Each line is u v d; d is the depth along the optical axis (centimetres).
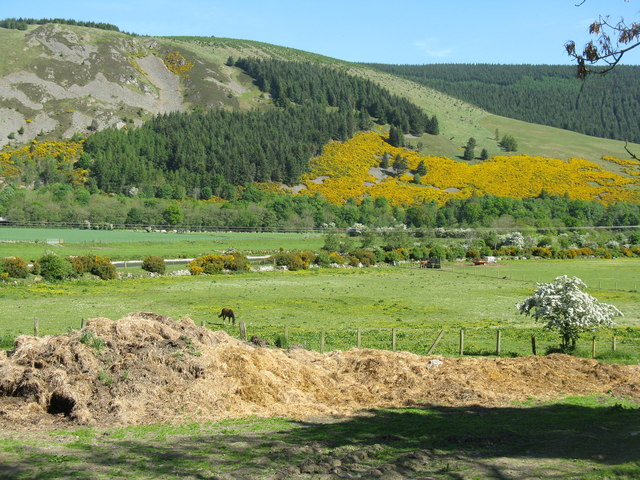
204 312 4944
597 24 1680
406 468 1241
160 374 1856
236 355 2066
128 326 2056
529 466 1248
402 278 8294
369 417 1741
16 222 12962
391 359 2434
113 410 1662
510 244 12975
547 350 3192
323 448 1407
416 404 1934
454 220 17188
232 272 8381
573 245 13825
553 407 1884
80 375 1758
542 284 3284
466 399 1994
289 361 2209
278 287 6962
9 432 1497
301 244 11962
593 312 3081
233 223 14738
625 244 14500
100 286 6588
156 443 1438
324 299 6056
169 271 8181
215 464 1273
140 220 14350
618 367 2436
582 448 1376
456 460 1302
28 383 1703
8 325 3938
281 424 1645
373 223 15850
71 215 13812
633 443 1408
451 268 10094
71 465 1248
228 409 1775
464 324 4612
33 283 6456
